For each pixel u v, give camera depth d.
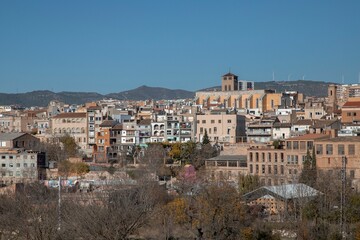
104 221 188.12
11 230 197.38
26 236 193.88
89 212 191.62
